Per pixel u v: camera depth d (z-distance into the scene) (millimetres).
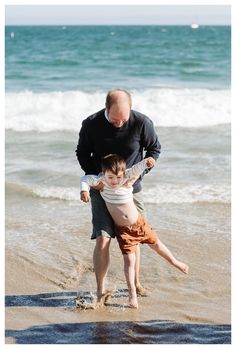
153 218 6992
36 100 14789
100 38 51688
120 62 28016
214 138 11281
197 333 4422
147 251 6129
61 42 43188
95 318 4691
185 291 5195
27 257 5898
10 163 9453
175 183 8258
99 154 4848
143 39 49438
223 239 6359
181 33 66875
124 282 5426
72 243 6305
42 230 6695
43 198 7875
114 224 4961
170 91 15984
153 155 4883
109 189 4789
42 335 4402
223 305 4918
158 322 4609
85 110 14312
